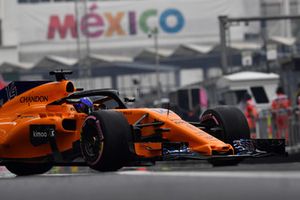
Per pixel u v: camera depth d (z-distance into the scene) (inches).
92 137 987.9
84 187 738.2
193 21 6407.5
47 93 1119.0
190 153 970.1
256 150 1042.7
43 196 679.7
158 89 4397.1
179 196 614.5
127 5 6432.1
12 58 6254.9
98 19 6407.5
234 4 6378.0
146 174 845.2
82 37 6402.6
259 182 681.6
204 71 6402.6
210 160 1027.3
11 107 1155.9
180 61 6348.4
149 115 1011.9
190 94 2778.1
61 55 6378.0
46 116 1102.4
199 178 743.7
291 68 3174.2
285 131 2290.8
